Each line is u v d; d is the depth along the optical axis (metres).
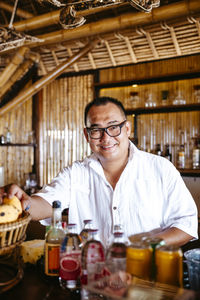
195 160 3.26
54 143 4.02
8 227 0.90
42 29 3.84
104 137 1.34
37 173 4.08
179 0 3.07
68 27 1.44
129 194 1.46
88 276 0.83
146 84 3.58
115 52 3.57
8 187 1.14
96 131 1.35
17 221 0.94
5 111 3.47
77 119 3.88
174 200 1.44
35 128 4.10
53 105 4.03
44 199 1.40
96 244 0.92
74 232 0.99
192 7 2.73
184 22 3.00
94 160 1.50
